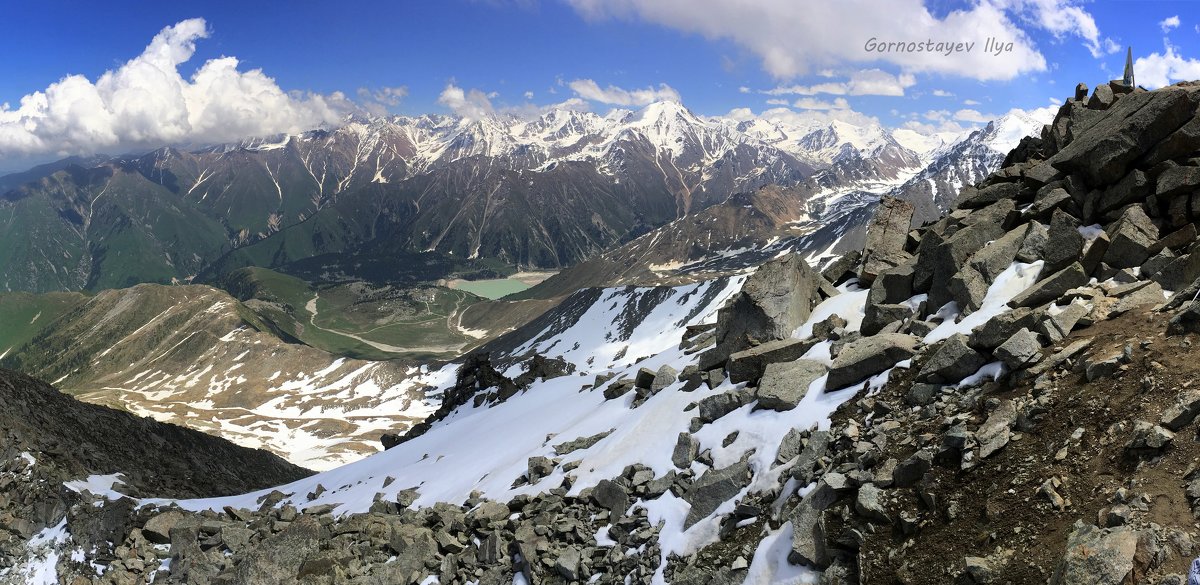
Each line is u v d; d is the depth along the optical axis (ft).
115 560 145.59
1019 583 50.67
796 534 67.51
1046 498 55.72
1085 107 116.06
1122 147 90.02
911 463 64.69
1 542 163.22
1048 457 59.06
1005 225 98.22
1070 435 59.57
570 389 184.14
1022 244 91.04
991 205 103.40
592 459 106.93
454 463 152.46
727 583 69.26
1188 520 48.91
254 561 116.26
